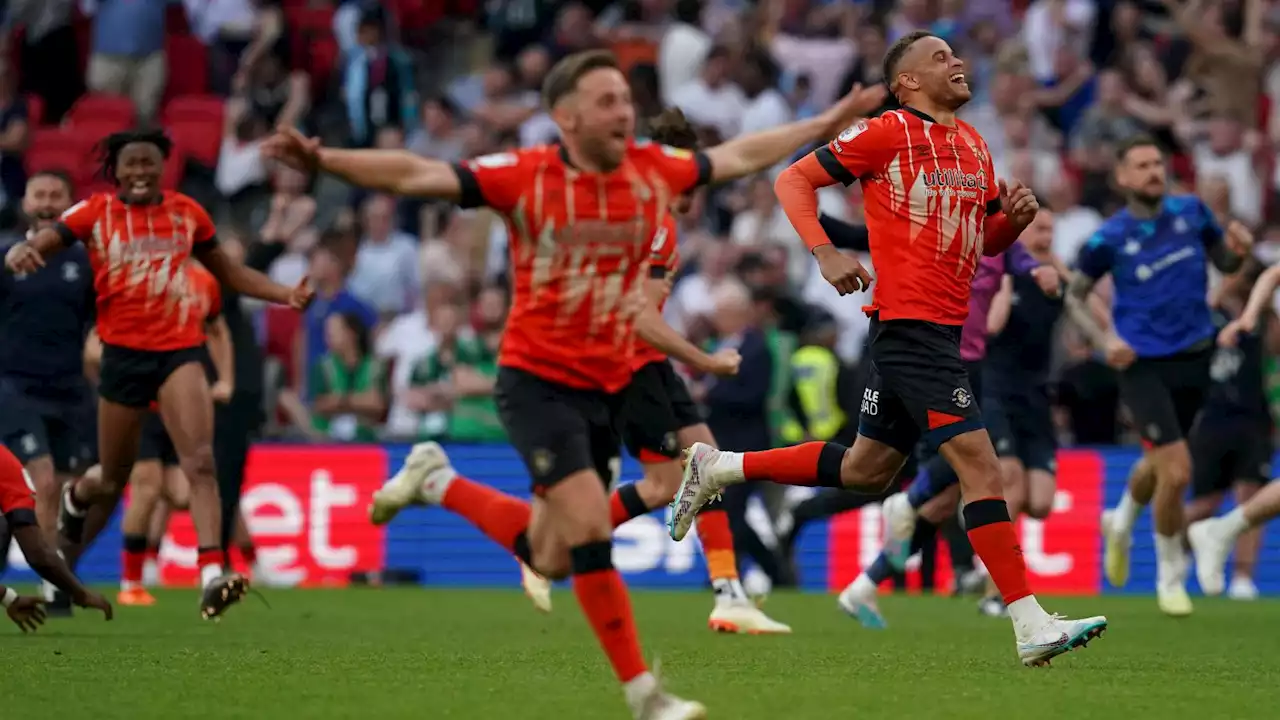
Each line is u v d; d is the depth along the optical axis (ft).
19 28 240.12
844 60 222.28
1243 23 221.05
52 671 70.38
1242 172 198.29
